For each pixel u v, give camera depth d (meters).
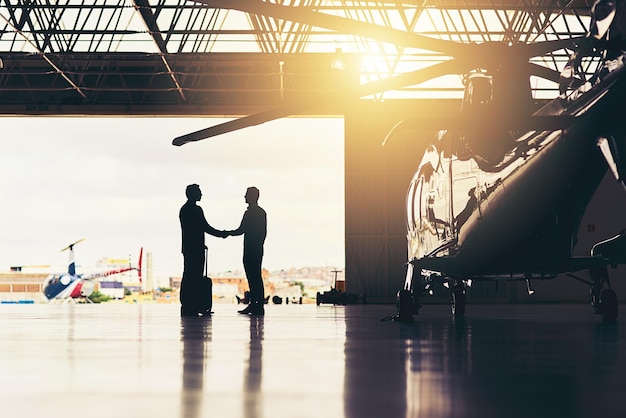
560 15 24.39
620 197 28.66
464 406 2.35
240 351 4.43
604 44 6.11
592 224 28.75
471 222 8.42
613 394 2.62
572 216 7.77
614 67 6.63
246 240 11.81
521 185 7.63
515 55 5.96
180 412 2.25
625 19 6.00
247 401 2.47
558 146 7.13
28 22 24.09
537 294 29.06
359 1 23.88
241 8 4.73
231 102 28.25
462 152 8.72
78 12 24.30
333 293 26.53
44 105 28.09
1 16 23.36
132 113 28.12
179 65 27.72
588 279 29.02
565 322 8.86
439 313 13.26
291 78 28.03
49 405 2.38
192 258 11.28
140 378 3.09
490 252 8.33
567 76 6.74
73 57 26.30
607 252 8.22
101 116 28.20
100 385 2.86
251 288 11.84
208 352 4.35
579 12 25.14
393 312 14.61
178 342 5.21
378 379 3.05
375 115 29.05
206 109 28.25
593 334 6.28
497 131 6.52
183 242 11.29
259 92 28.17
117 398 2.54
